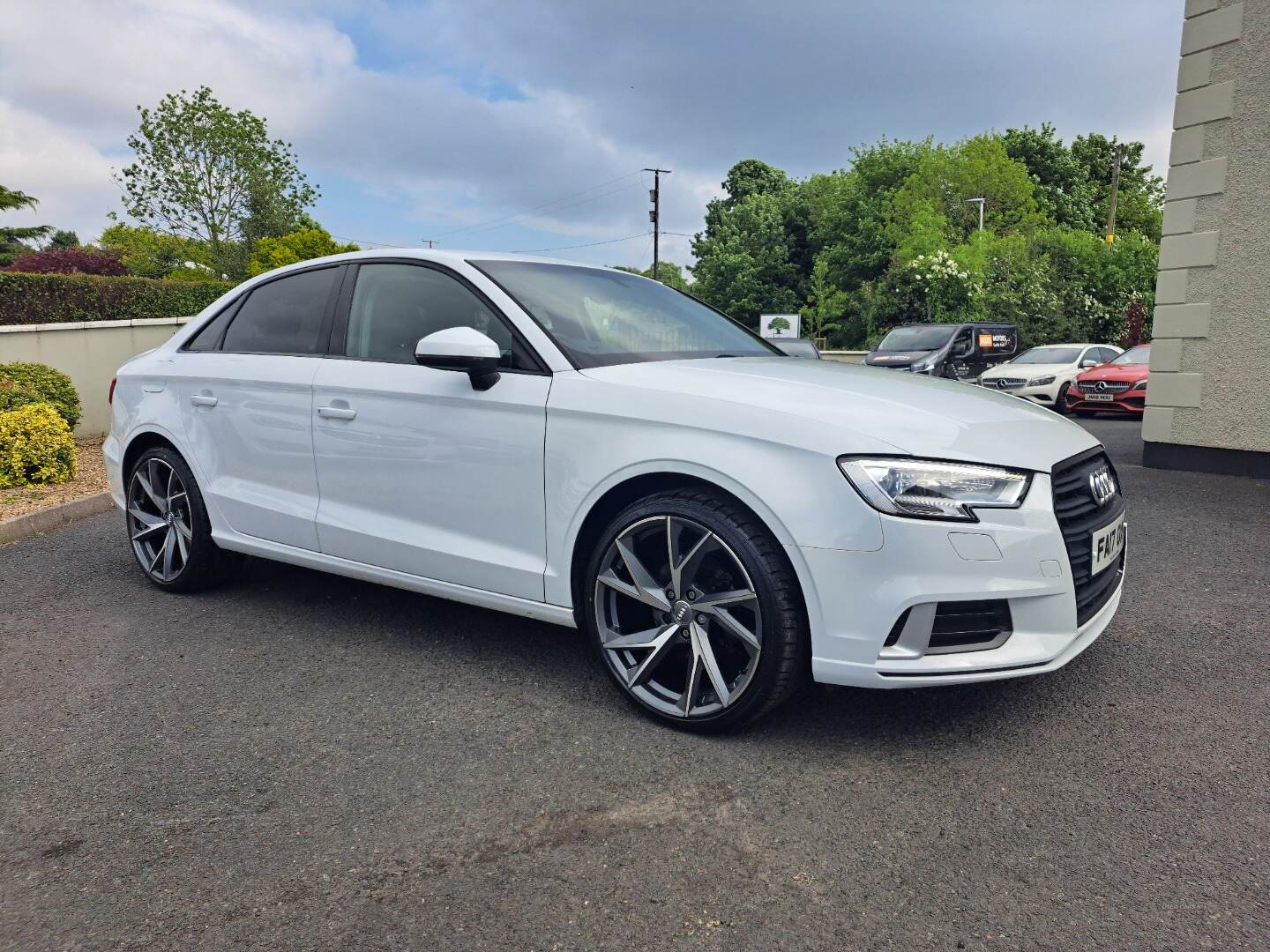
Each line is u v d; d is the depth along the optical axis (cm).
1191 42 731
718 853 205
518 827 217
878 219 4522
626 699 280
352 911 186
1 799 234
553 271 352
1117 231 5662
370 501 335
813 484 238
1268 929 175
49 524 572
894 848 206
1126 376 1299
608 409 272
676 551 262
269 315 388
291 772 246
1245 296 711
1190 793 228
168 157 3112
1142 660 318
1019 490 238
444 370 312
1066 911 182
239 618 383
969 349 1688
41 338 923
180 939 177
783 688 249
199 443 395
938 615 233
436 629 366
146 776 246
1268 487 673
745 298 5494
